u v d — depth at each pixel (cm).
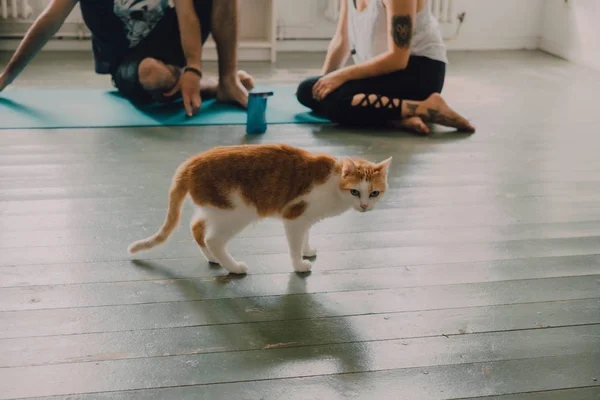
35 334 172
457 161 307
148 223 235
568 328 182
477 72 490
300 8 535
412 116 348
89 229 228
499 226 242
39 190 257
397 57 342
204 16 376
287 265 210
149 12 370
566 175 294
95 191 258
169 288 195
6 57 471
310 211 196
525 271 211
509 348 173
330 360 166
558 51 553
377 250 221
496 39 576
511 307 191
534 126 364
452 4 555
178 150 307
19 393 151
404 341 174
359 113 348
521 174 293
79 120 340
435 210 253
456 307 190
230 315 183
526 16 574
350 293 196
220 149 196
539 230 239
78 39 509
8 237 220
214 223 196
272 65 493
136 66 363
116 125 336
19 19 493
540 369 165
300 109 379
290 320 182
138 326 177
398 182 279
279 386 156
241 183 190
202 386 155
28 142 308
